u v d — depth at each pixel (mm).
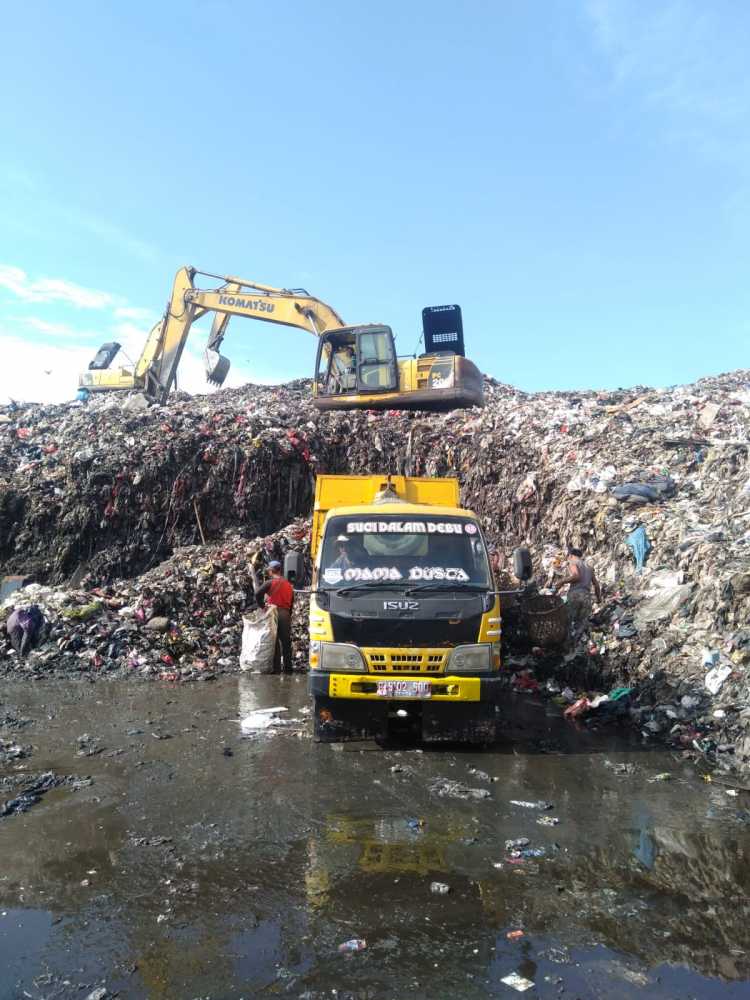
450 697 6676
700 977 3400
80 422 16594
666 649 8477
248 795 5664
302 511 15164
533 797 5746
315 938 3691
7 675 9758
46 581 13781
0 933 3709
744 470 11320
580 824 5199
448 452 15430
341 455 15852
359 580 7055
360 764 6480
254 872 4395
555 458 14086
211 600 12109
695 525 10359
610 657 8938
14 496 14508
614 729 7727
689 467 12555
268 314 19297
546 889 4230
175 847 4719
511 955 3564
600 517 11664
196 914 3912
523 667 10000
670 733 7320
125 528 14383
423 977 3375
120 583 12930
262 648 10375
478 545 7395
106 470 14609
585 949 3625
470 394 17203
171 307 19766
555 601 9562
